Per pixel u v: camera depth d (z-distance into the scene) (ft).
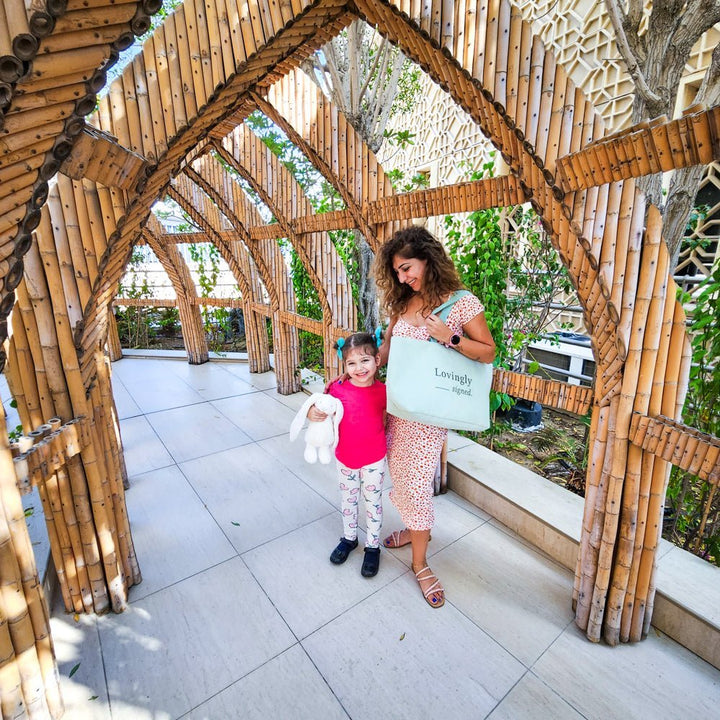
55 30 2.13
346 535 6.79
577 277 4.46
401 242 5.08
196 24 3.91
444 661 5.10
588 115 3.85
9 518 3.67
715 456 3.74
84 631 5.53
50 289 4.48
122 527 6.00
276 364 14.79
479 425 5.05
